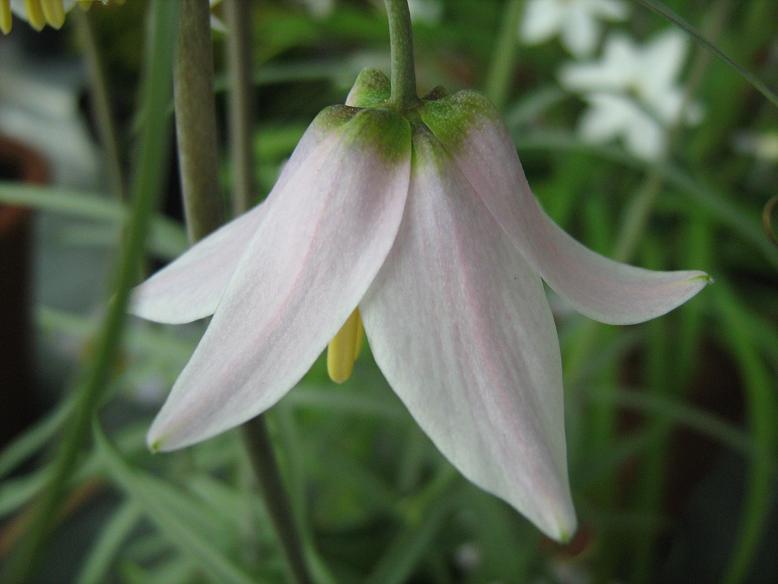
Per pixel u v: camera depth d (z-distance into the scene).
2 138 0.31
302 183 0.09
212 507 0.21
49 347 0.36
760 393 0.25
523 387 0.09
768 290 0.32
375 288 0.09
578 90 0.22
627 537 0.28
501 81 0.23
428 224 0.09
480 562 0.20
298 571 0.14
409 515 0.21
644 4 0.09
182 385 0.08
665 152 0.22
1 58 0.49
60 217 0.40
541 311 0.09
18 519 0.25
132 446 0.22
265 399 0.08
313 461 0.22
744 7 0.33
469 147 0.09
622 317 0.09
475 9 0.34
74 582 0.28
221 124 0.36
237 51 0.13
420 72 0.32
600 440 0.26
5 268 0.28
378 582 0.18
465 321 0.09
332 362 0.09
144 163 0.06
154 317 0.10
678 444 0.30
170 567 0.23
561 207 0.29
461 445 0.08
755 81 0.09
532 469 0.08
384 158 0.09
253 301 0.09
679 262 0.32
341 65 0.27
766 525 0.29
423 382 0.09
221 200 0.11
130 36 0.37
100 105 0.15
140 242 0.06
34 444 0.19
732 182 0.33
